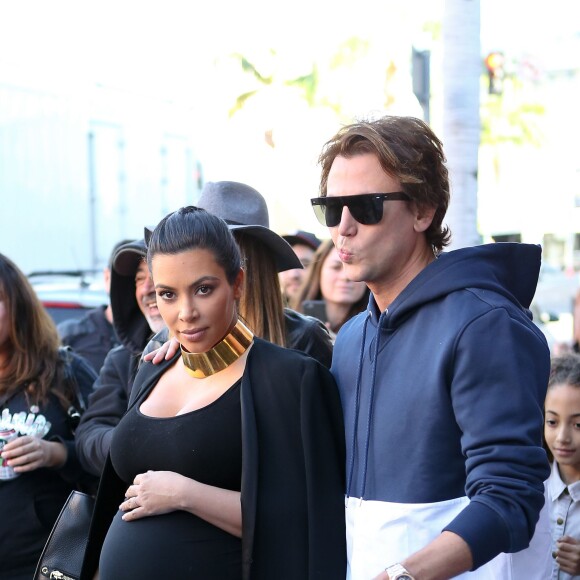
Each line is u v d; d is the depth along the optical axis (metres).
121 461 2.21
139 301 3.33
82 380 3.62
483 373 1.86
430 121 7.69
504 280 2.11
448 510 1.92
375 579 1.72
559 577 3.02
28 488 3.29
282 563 2.04
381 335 2.10
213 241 2.09
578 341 5.34
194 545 2.06
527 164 22.66
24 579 3.26
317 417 2.12
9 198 8.64
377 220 2.03
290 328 2.85
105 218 9.66
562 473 3.28
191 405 2.15
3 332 3.44
